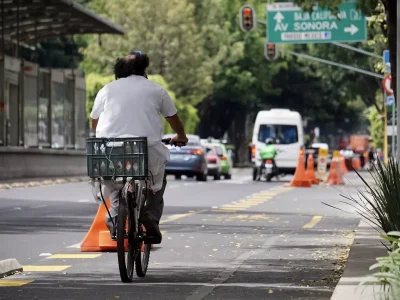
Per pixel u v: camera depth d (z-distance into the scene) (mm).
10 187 74188
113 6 154250
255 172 106188
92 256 30562
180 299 22250
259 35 185125
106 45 153875
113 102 25094
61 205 53781
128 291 23469
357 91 154125
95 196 25188
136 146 24453
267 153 101750
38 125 91125
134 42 153125
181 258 30141
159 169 25172
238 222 43875
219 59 166750
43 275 26391
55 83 95812
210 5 170125
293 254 31172
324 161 115188
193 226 41500
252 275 26312
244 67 187000
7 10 86062
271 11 109062
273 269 27531
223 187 82125
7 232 38375
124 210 24562
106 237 31703
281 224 42969
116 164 24547
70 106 99688
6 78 84062
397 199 26906
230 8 185750
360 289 20906
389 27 46469
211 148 107125
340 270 27219
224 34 171000
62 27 93750
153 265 28500
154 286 24312
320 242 34938
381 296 16844
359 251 29344
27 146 88812
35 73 90312
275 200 62250
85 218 45094
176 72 154875
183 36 154125
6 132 84188
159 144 25047
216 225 42094
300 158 85875
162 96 25281
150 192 25312
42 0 81250
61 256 30609
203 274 26531
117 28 95500
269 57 109750
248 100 190125
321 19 107875
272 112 109125
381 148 145500
